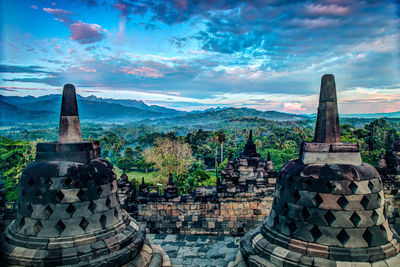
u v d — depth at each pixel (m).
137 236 9.21
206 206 16.14
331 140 8.03
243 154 19.33
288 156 60.69
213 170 74.44
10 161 44.28
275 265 7.64
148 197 16.39
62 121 8.62
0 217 9.96
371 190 7.46
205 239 15.09
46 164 8.16
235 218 15.95
